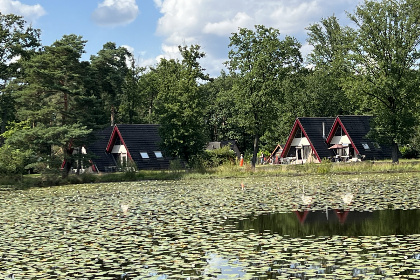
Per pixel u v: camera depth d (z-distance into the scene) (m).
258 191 28.75
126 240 15.05
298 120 61.59
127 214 20.61
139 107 96.00
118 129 58.94
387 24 48.78
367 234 15.12
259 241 14.33
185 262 12.08
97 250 13.77
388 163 46.69
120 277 11.05
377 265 11.23
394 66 47.50
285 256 12.32
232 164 46.75
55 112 43.81
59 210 22.81
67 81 44.84
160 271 11.36
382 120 48.12
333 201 22.97
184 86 52.41
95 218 19.80
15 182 40.66
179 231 16.30
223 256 12.55
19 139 41.19
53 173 41.72
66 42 45.38
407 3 47.78
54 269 11.87
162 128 52.16
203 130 54.19
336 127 60.06
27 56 54.34
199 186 33.88
